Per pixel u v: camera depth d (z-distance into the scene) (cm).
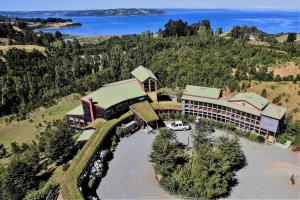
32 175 4078
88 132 5419
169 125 5822
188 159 4591
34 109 8231
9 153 5769
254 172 4466
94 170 4262
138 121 5909
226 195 3984
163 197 3941
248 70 8306
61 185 3788
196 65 8588
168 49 10731
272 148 5100
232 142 4462
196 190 3941
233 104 5662
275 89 7275
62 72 9650
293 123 5625
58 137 4731
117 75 9488
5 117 7981
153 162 4638
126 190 4078
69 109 7819
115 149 5125
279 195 3994
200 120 5984
